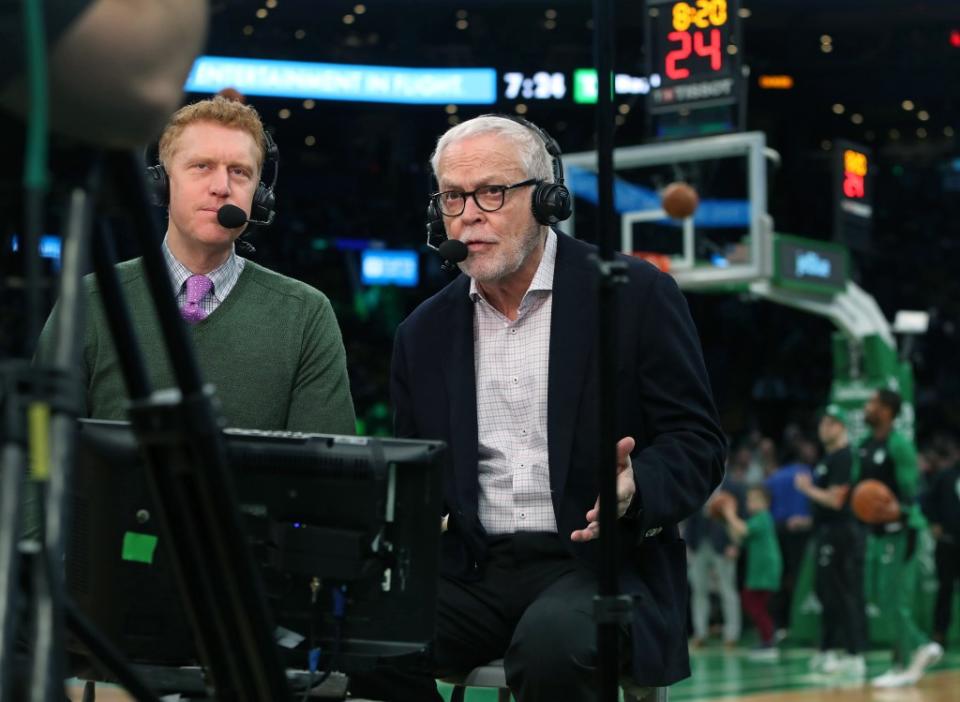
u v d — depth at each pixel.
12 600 0.76
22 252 0.81
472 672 2.15
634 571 2.11
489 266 2.12
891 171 25.19
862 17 20.98
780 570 9.80
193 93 19.94
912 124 24.89
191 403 0.95
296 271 23.30
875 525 7.65
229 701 1.14
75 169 0.89
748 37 22.52
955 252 24.80
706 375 2.21
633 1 20.19
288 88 20.03
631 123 23.19
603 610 1.41
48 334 2.09
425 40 21.95
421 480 1.57
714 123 7.71
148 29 0.89
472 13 21.67
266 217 2.28
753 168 7.88
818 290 8.98
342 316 22.89
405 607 1.57
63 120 0.88
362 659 1.59
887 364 9.47
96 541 1.58
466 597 2.17
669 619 2.07
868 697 6.80
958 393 23.73
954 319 24.12
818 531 8.17
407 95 20.41
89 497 1.58
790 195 24.34
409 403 2.29
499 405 2.21
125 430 1.58
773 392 23.36
